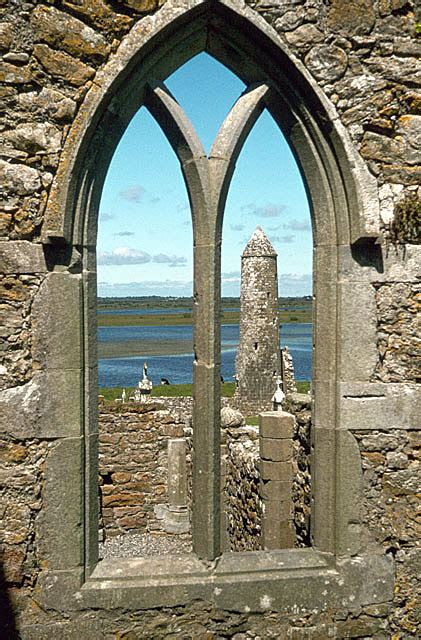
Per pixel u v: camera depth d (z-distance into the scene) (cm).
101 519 859
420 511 379
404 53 369
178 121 370
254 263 1862
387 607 380
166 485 880
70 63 343
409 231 373
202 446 377
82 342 357
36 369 350
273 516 529
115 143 368
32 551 352
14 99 340
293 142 386
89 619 355
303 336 7831
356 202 367
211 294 373
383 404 377
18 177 342
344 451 376
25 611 351
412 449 379
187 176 380
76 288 353
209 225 373
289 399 541
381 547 379
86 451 361
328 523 384
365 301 376
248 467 610
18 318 347
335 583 374
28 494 350
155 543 835
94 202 365
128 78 357
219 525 379
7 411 347
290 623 371
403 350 378
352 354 376
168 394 2309
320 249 384
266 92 378
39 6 339
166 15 347
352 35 363
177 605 362
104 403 904
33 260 347
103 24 344
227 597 365
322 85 363
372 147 368
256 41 366
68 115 344
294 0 358
